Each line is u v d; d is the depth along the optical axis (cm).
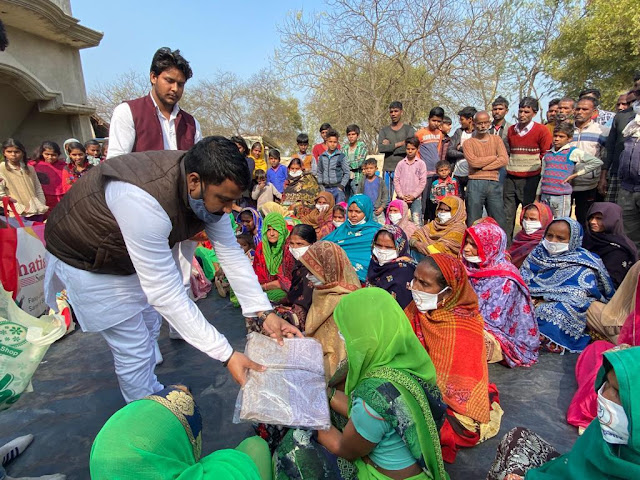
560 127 602
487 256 362
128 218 188
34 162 682
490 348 336
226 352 198
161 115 314
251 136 1658
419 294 279
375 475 176
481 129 649
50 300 250
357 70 1641
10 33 917
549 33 1844
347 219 502
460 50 1477
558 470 166
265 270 500
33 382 333
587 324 364
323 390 191
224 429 271
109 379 335
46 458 251
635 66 1473
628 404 135
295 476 181
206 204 190
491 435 257
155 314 298
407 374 174
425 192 787
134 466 138
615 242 433
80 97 1113
